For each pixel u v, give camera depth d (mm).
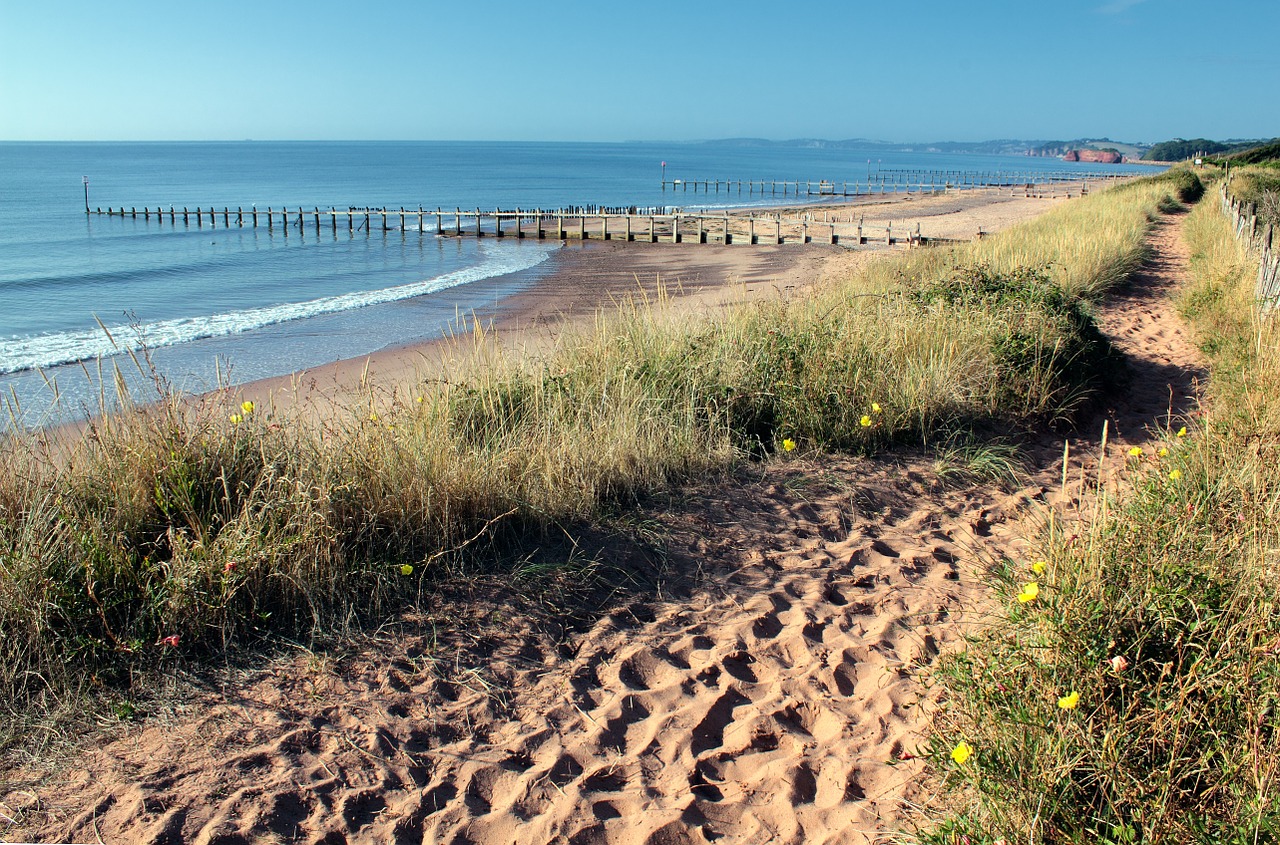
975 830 2357
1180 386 8117
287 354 12945
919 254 16484
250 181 84688
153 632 3184
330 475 4008
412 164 144500
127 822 2422
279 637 3359
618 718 3107
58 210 48250
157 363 12250
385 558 3832
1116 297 12828
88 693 2943
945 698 3188
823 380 6195
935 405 6254
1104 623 2881
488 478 4324
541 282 22328
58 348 13523
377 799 2633
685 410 5793
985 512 5086
